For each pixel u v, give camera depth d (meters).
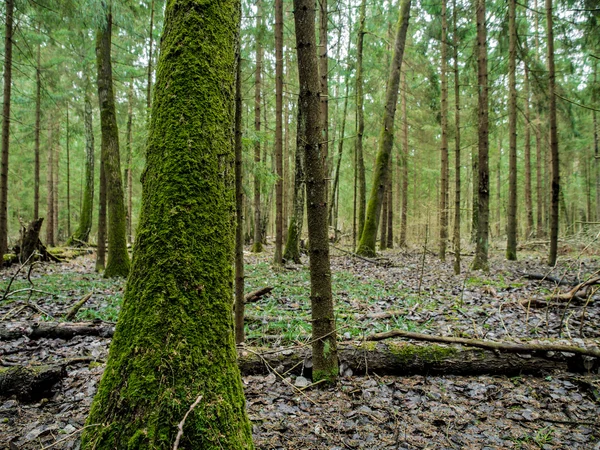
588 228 5.81
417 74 17.31
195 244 1.62
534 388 3.21
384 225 18.08
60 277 8.72
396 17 14.72
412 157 21.23
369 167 21.52
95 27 7.96
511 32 10.59
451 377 3.43
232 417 1.58
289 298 6.45
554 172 9.23
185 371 1.51
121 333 1.62
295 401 3.01
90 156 17.28
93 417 1.55
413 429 2.63
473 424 2.69
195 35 1.73
